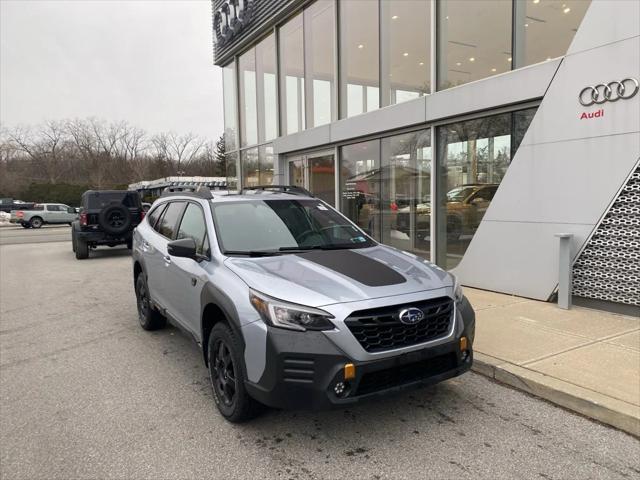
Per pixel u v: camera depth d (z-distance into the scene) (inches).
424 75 345.1
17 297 347.3
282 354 120.1
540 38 262.2
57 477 117.1
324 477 114.8
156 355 207.8
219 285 143.3
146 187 2367.1
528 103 265.4
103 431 140.0
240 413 135.6
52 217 1530.5
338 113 446.3
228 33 621.6
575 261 247.3
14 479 116.6
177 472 118.1
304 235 178.1
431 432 134.9
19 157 3085.6
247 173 640.4
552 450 124.6
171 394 165.6
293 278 135.3
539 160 257.1
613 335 201.2
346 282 133.3
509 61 282.0
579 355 178.7
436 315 132.5
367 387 122.6
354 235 188.7
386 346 124.1
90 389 171.6
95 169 3127.5
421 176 347.9
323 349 118.8
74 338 236.7
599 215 234.4
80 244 573.3
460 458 121.6
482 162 299.1
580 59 235.6
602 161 231.3
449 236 328.2
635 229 223.3
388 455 123.7
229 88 676.7
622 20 219.3
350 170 430.3
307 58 492.7
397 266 150.2
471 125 305.1
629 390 147.9
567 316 231.5
